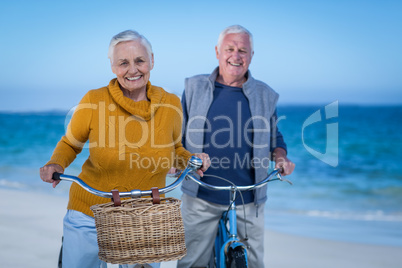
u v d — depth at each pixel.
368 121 38.94
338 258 5.96
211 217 4.04
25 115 39.41
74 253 2.98
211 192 3.97
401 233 7.61
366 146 23.38
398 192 13.06
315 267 5.57
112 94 2.99
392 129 32.56
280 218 8.97
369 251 6.31
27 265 5.34
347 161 19.06
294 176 15.63
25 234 6.64
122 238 2.46
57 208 8.59
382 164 18.12
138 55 2.95
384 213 10.15
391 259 5.95
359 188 13.68
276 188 12.73
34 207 8.66
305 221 8.68
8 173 15.08
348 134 29.64
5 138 28.27
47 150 24.09
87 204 3.03
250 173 4.03
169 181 9.78
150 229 2.47
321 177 15.65
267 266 5.60
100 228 2.51
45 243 6.20
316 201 11.70
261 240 4.10
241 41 3.95
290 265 5.64
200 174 3.23
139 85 3.01
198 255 4.11
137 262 2.48
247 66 4.02
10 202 9.16
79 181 2.69
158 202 2.62
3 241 6.27
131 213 2.46
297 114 48.72
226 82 4.07
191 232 4.07
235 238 3.33
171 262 5.43
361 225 8.37
